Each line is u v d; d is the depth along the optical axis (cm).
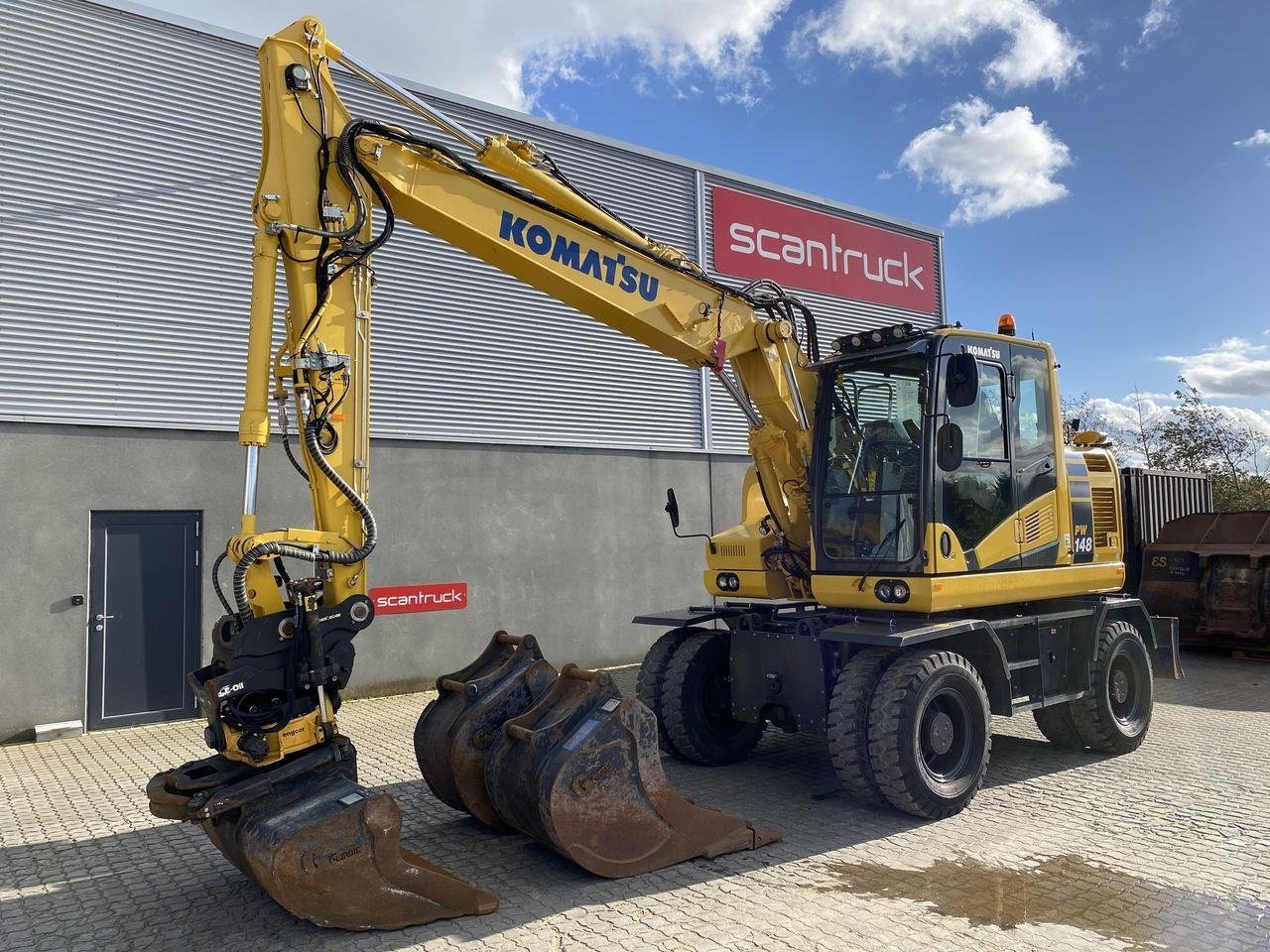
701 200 1264
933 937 369
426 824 522
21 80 800
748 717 620
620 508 1152
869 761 522
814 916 389
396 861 382
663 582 1182
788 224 1365
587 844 423
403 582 972
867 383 604
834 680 584
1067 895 411
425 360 1009
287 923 396
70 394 809
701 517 1232
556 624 1081
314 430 433
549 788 415
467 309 1041
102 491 816
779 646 600
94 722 802
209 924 397
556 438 1101
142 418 839
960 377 559
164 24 868
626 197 1191
